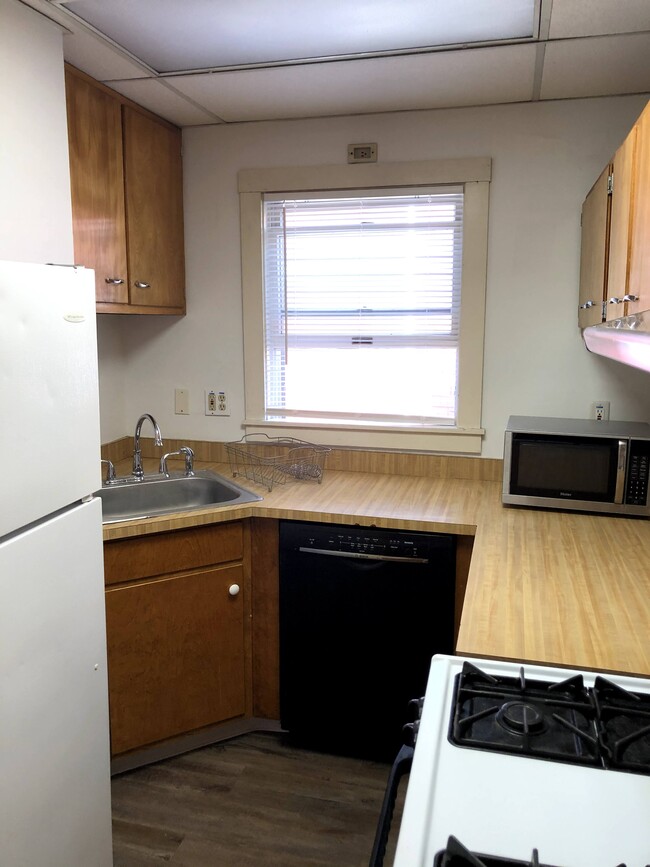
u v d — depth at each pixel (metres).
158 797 2.27
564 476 2.34
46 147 1.89
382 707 2.41
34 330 1.36
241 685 2.53
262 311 2.96
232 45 2.06
